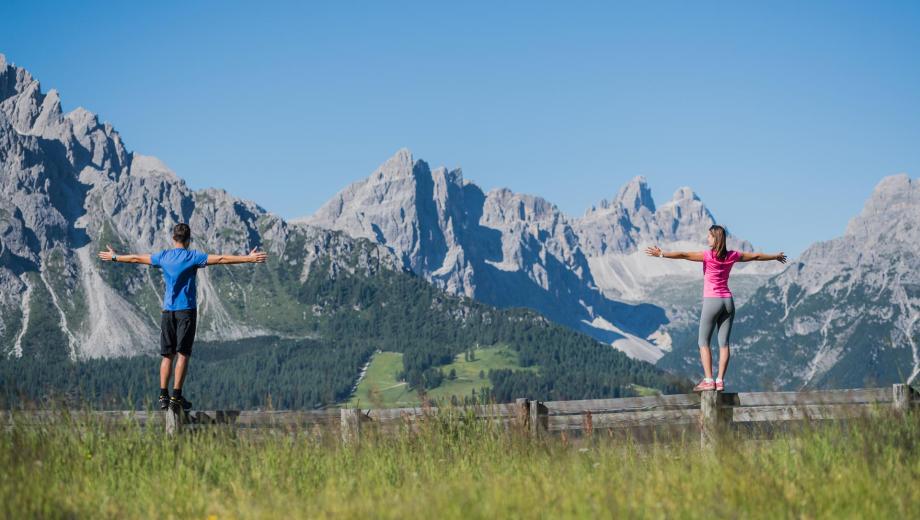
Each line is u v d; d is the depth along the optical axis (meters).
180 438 15.16
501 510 10.38
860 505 10.33
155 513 11.59
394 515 10.48
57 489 12.53
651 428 15.60
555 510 10.34
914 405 14.02
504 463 14.32
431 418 16.41
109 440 15.04
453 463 14.80
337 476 13.70
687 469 12.34
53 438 14.88
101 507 11.86
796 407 14.80
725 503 10.25
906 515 10.02
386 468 14.12
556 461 13.95
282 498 11.94
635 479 11.86
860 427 13.24
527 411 16.80
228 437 15.64
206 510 11.70
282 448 15.01
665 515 10.03
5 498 11.29
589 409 16.62
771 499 10.53
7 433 14.86
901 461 12.14
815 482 11.34
